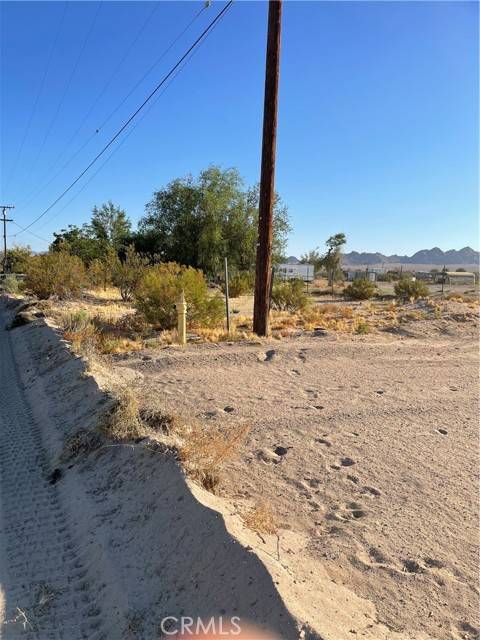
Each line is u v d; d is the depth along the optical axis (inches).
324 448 239.6
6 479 227.8
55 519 191.5
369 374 391.5
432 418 283.7
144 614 130.4
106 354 461.7
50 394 346.6
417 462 223.8
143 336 577.0
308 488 199.3
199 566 136.0
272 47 530.9
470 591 137.3
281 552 144.1
